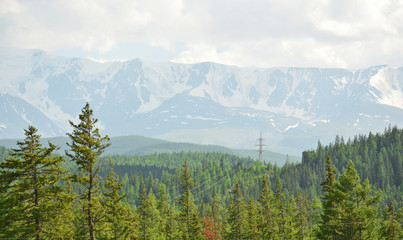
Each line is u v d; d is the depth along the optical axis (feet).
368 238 176.35
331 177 195.72
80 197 132.36
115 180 146.92
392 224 210.59
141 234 261.03
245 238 257.14
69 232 128.26
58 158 125.08
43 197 123.13
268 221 259.19
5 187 118.01
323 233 183.83
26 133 122.62
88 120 132.57
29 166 118.62
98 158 135.44
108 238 147.64
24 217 117.08
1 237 115.85
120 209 150.30
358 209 175.22
